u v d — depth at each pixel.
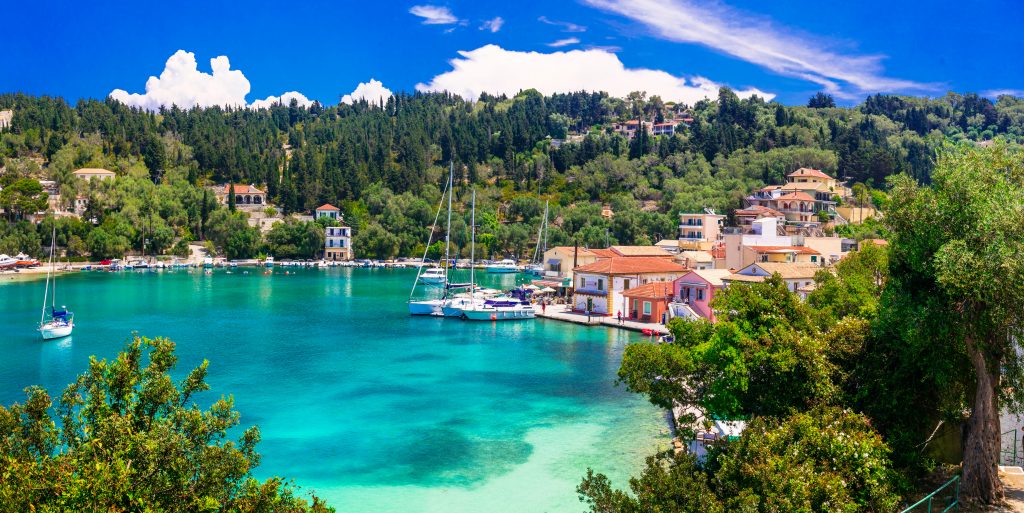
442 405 55.16
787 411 29.80
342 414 52.66
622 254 144.62
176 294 137.62
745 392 31.45
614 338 87.31
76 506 16.28
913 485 28.09
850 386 31.39
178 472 18.38
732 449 25.70
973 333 26.58
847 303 44.53
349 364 70.94
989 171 27.08
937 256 25.61
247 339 86.31
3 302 120.50
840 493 22.83
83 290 141.75
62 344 81.50
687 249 171.38
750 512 21.19
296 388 60.62
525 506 36.12
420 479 39.88
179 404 21.58
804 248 111.44
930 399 30.27
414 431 48.53
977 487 27.25
